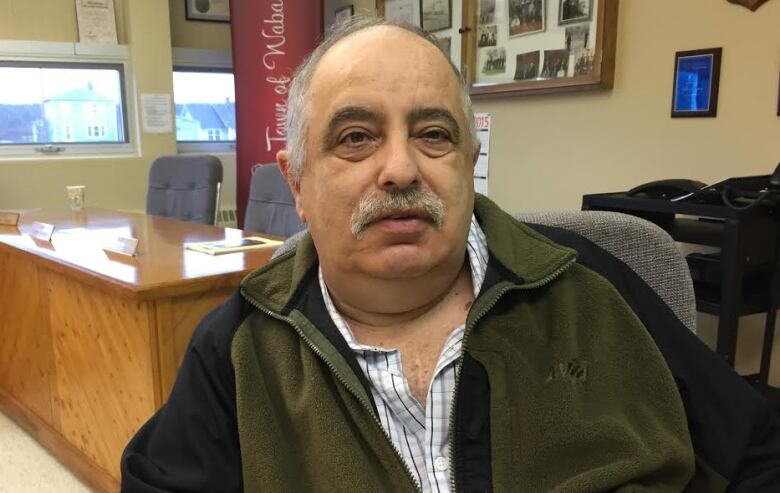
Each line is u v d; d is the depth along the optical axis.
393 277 0.83
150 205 3.29
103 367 1.76
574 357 0.86
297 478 0.83
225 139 4.64
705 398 0.87
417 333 0.91
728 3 1.97
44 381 2.11
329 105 0.83
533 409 0.83
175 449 0.85
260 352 0.90
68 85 3.95
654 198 1.77
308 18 3.79
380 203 0.80
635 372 0.87
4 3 3.72
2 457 2.12
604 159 2.40
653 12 2.18
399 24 0.88
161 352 1.56
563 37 2.44
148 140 4.12
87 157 3.99
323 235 0.86
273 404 0.86
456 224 0.84
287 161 0.92
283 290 0.94
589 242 1.00
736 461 0.83
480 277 0.92
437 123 0.82
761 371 1.79
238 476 0.86
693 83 2.08
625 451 0.81
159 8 4.05
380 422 0.83
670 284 1.04
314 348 0.86
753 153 1.96
